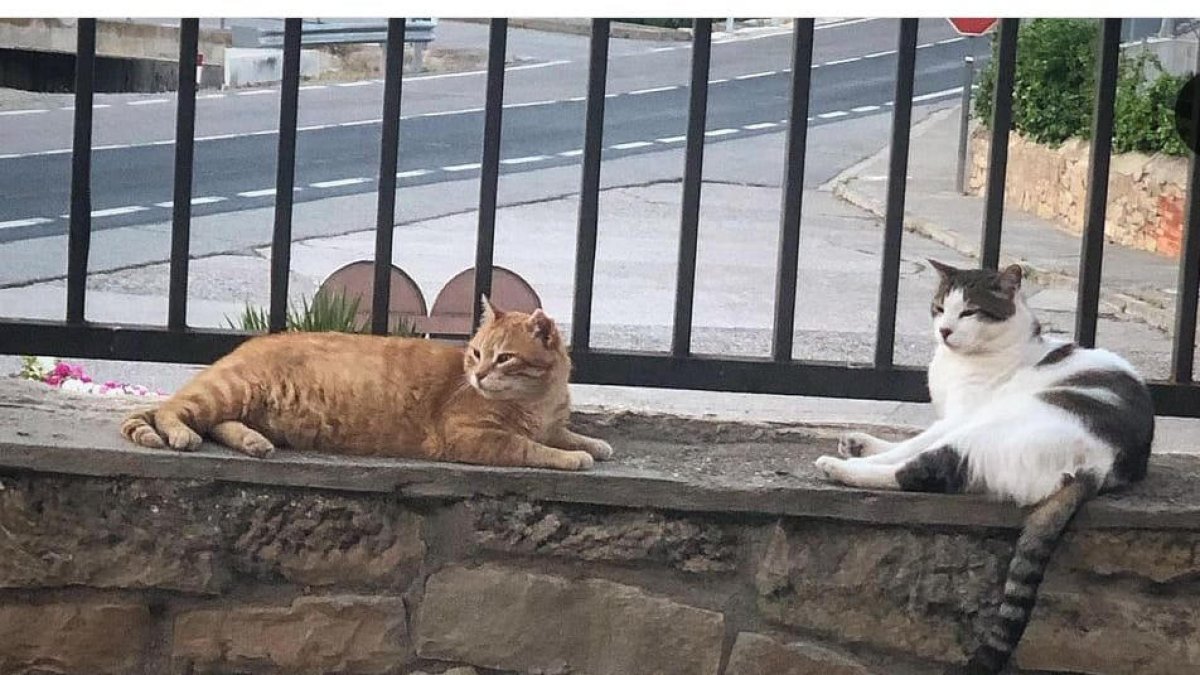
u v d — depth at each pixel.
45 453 3.52
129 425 3.63
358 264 5.80
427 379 3.75
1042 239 15.16
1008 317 3.92
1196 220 3.89
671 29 30.23
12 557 3.57
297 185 15.25
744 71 25.58
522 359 3.67
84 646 3.63
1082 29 17.05
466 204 14.89
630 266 12.83
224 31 22.58
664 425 4.13
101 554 3.59
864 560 3.58
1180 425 8.23
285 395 3.71
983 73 19.06
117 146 16.36
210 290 10.85
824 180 18.73
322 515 3.59
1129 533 3.56
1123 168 15.03
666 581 3.61
